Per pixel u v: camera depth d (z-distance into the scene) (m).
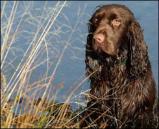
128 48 6.27
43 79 4.68
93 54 6.24
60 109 5.06
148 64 6.42
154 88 6.37
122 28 6.16
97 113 5.91
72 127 4.68
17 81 4.55
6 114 4.44
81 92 4.93
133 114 6.12
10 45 4.63
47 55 4.81
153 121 6.31
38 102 4.67
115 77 6.20
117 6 6.29
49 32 4.95
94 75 6.26
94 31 6.13
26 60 4.64
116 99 6.13
